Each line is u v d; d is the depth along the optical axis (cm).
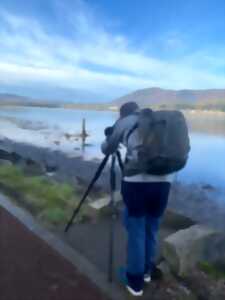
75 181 837
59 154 1723
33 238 389
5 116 6794
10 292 281
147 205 288
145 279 305
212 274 327
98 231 424
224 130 3588
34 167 1000
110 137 285
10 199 540
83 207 490
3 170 739
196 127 3825
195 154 1920
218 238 354
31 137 2689
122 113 294
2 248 359
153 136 262
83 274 314
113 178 317
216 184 1053
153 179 274
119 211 481
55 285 294
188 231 355
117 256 357
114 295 284
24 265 326
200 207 744
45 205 509
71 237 402
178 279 315
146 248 300
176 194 870
